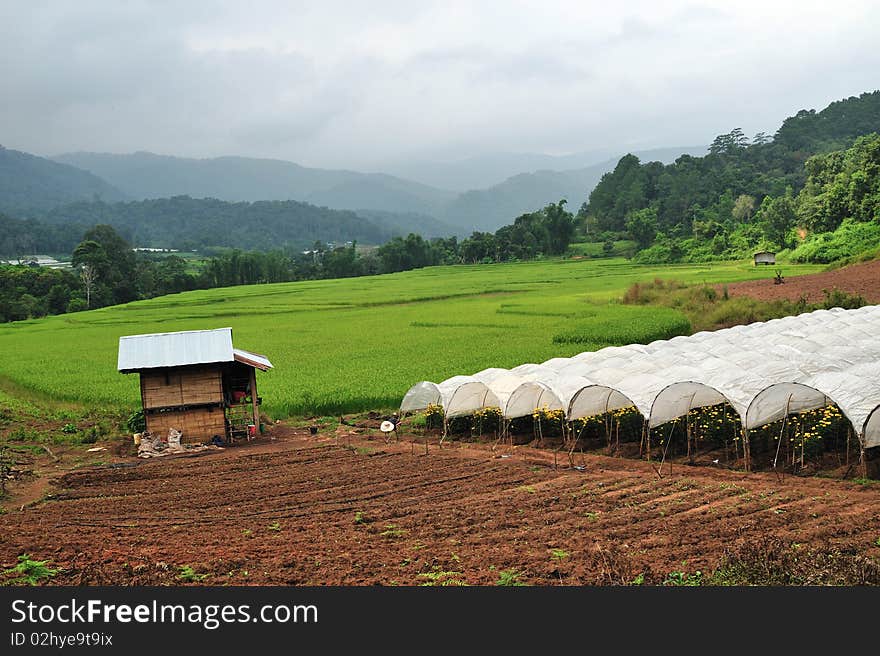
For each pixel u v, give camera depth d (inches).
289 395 1294.3
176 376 1019.3
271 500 734.5
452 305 3206.2
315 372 1552.7
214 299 4249.5
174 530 641.6
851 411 757.3
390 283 5044.3
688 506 660.7
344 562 549.6
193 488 791.1
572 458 875.4
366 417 1187.9
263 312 3312.0
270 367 1081.4
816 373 1033.5
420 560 547.5
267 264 7199.8
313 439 1051.3
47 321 3718.0
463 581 508.1
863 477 737.6
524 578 510.0
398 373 1486.2
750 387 886.4
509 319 2464.3
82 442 1053.2
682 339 1339.8
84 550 590.6
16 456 959.6
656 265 5679.1
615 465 839.7
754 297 2518.5
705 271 4343.0
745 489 710.5
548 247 7815.0
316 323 2696.9
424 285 4574.3
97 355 2116.1
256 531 633.0
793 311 2076.8
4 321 4397.1
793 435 830.5
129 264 6230.3
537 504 682.8
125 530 644.7
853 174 4549.7
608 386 920.3
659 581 498.0
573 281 4296.3
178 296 4810.5
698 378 927.0
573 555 547.2
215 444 1015.6
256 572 534.6
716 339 1306.6
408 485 775.1
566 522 627.2
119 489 795.4
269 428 1131.3
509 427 1010.7
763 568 500.1
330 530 628.7
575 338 1860.2
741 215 6953.7
